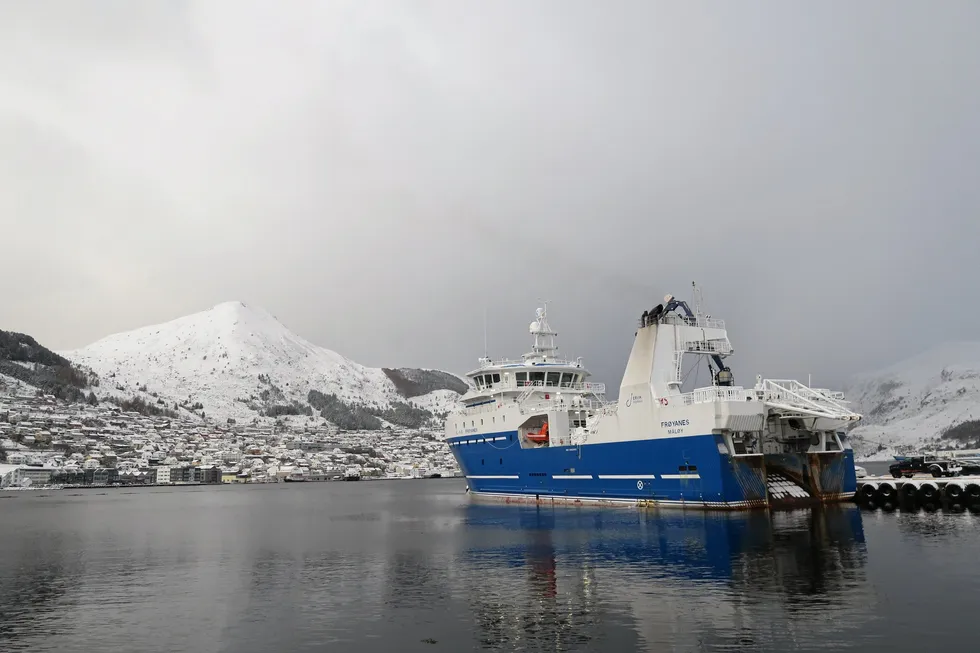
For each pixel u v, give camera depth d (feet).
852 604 62.34
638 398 144.87
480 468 206.69
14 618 68.49
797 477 147.33
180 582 88.02
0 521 202.18
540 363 197.36
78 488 552.00
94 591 82.74
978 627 54.49
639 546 98.68
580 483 163.02
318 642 57.62
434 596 73.61
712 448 128.06
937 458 199.21
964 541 95.09
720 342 146.41
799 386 138.62
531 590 74.28
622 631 57.06
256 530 159.12
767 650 50.47
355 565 97.45
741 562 83.41
